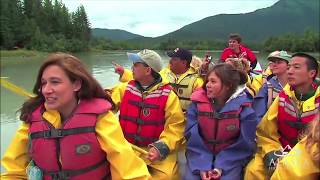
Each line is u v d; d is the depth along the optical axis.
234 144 3.51
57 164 2.18
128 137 3.77
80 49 64.44
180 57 4.57
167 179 3.59
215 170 3.40
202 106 3.57
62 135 2.15
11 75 23.22
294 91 3.44
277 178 1.98
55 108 2.12
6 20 58.16
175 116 3.72
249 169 3.47
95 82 2.22
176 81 4.59
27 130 2.30
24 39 58.62
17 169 2.32
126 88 3.84
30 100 2.27
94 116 2.18
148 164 3.65
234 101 3.50
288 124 3.41
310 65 3.34
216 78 3.46
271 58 4.27
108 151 2.18
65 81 2.11
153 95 3.74
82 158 2.16
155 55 3.77
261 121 3.60
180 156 4.03
